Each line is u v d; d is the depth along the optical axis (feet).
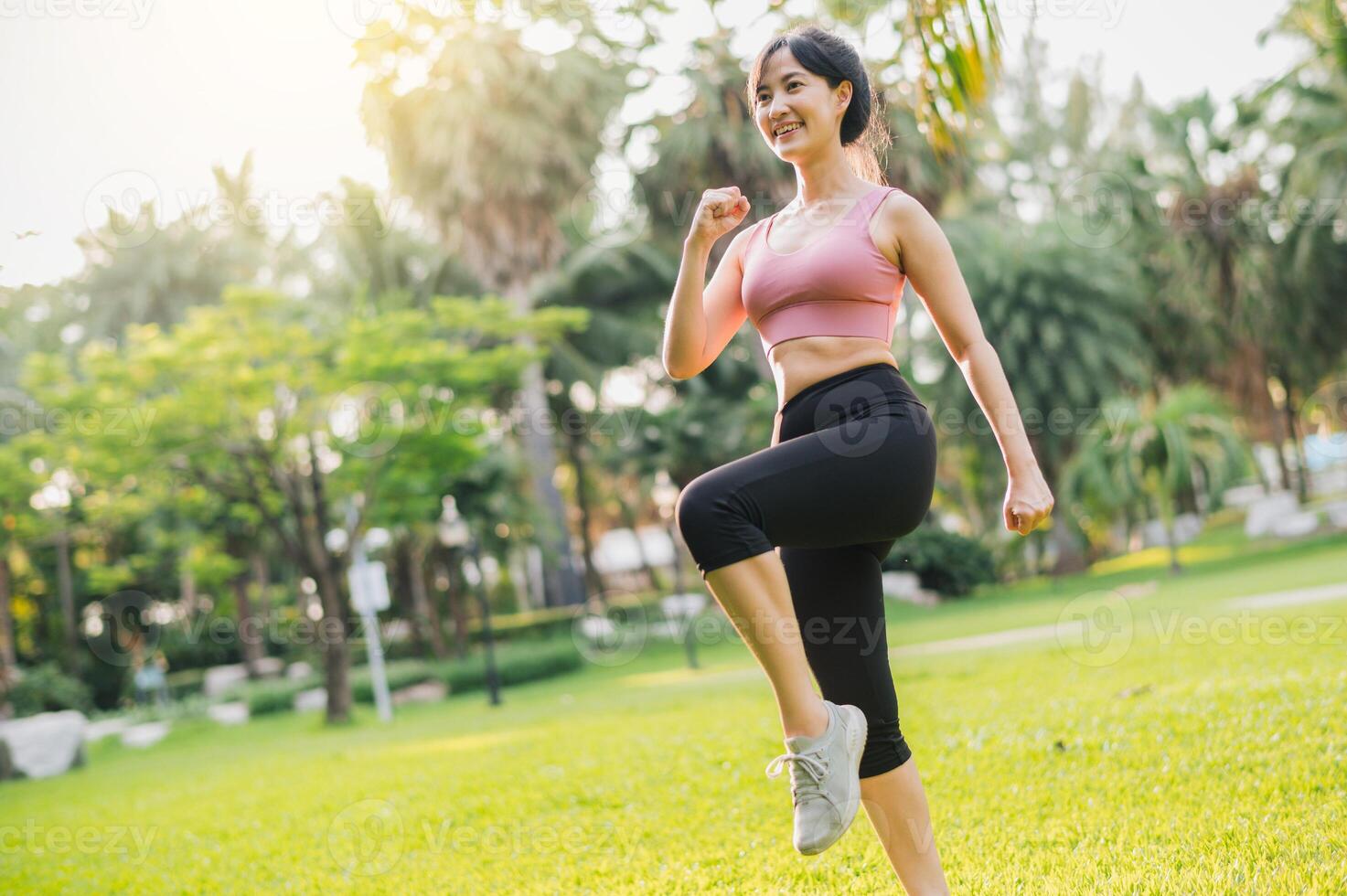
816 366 6.75
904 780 6.98
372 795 17.75
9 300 94.07
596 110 56.75
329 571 56.13
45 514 63.31
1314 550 67.46
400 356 54.24
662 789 14.43
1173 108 85.30
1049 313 74.02
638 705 31.73
